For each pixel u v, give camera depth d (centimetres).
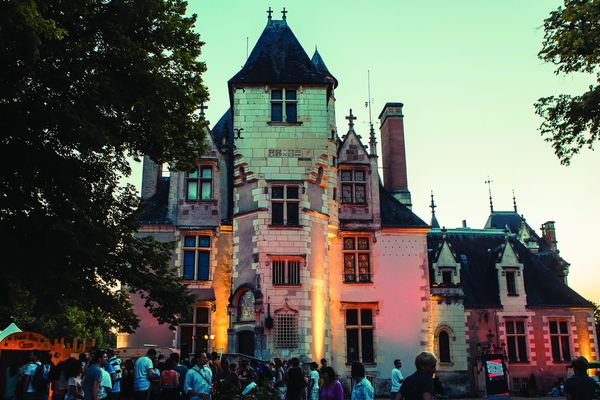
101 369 1193
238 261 2698
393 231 3008
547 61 1717
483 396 3130
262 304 2547
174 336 2694
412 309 2920
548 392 3266
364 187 3056
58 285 1511
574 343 3372
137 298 2736
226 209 2902
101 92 1552
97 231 1515
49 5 1418
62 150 1556
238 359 2348
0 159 1460
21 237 1491
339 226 2956
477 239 3844
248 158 2778
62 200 1521
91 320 1894
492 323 3353
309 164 2784
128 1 1609
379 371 2820
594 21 1623
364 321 2898
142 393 1485
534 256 3769
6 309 1773
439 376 3042
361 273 2942
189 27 1825
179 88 1706
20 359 1678
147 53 1608
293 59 2969
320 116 2861
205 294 2750
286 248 2642
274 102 2875
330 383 1127
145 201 1827
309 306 2597
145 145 1759
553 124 1744
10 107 1405
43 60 1419
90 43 1554
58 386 1323
